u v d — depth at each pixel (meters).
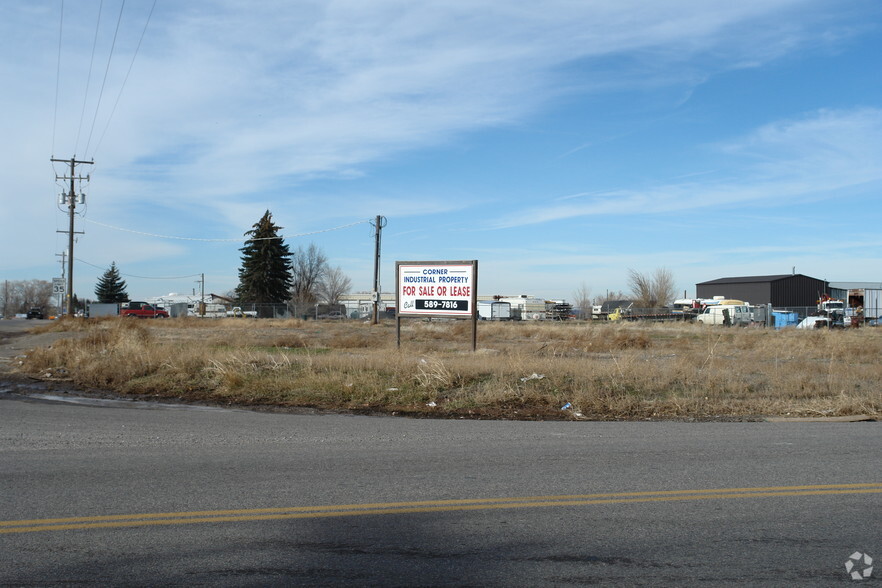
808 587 4.40
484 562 4.79
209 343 23.78
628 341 27.31
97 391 14.67
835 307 54.03
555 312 74.88
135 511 5.86
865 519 5.78
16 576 4.47
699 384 14.22
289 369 15.20
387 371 14.84
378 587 4.35
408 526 5.54
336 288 97.50
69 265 49.69
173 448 8.66
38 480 6.91
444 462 7.90
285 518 5.72
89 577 4.47
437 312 20.12
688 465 7.81
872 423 11.29
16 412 11.66
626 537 5.31
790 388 14.02
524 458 8.16
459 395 13.30
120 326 27.88
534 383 13.83
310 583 4.40
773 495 6.52
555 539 5.26
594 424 11.06
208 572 4.57
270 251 77.56
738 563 4.79
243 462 7.84
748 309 51.09
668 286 85.56
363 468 7.56
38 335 32.06
